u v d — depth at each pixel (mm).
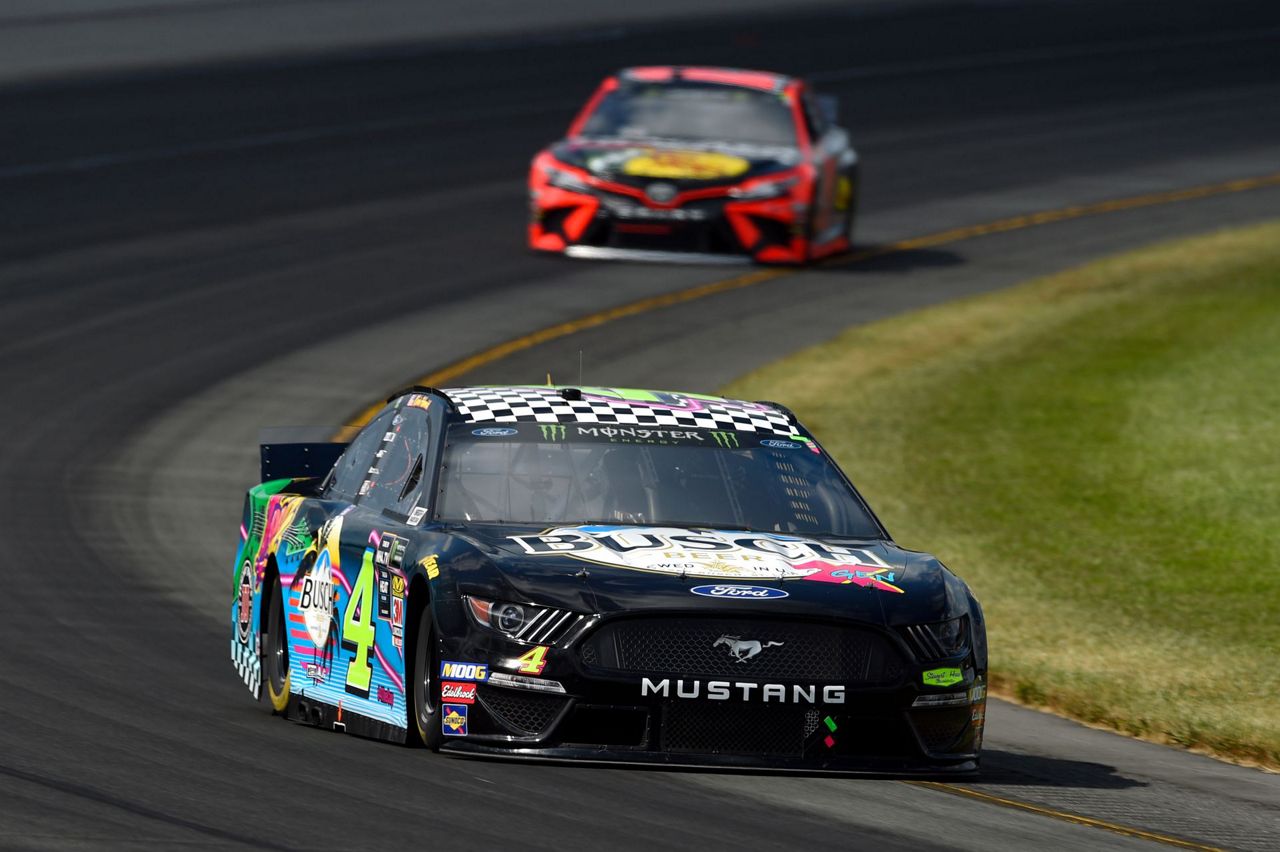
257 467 52281
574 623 23359
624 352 66250
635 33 149125
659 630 23469
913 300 76375
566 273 77688
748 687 23391
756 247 79438
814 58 142125
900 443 56844
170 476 50875
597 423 27578
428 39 142875
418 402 28719
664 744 23422
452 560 24312
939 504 50844
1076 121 122812
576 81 129375
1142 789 26672
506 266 78812
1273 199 101812
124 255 78938
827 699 23547
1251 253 86938
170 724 26969
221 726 27047
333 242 82812
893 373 65062
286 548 29266
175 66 126812
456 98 121938
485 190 95812
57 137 104000
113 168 97000
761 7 162750
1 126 105938
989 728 31469
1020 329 71750
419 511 26062
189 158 100438
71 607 37438
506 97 123062
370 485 28375
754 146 80000
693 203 78562
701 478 26828
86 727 26250
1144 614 40656
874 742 24000
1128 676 35312
